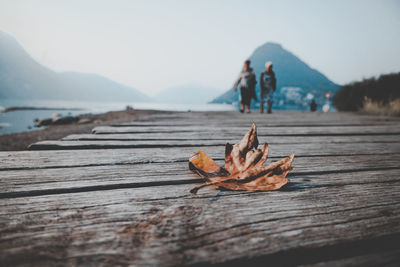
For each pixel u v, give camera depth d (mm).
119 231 778
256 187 1095
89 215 875
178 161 1665
